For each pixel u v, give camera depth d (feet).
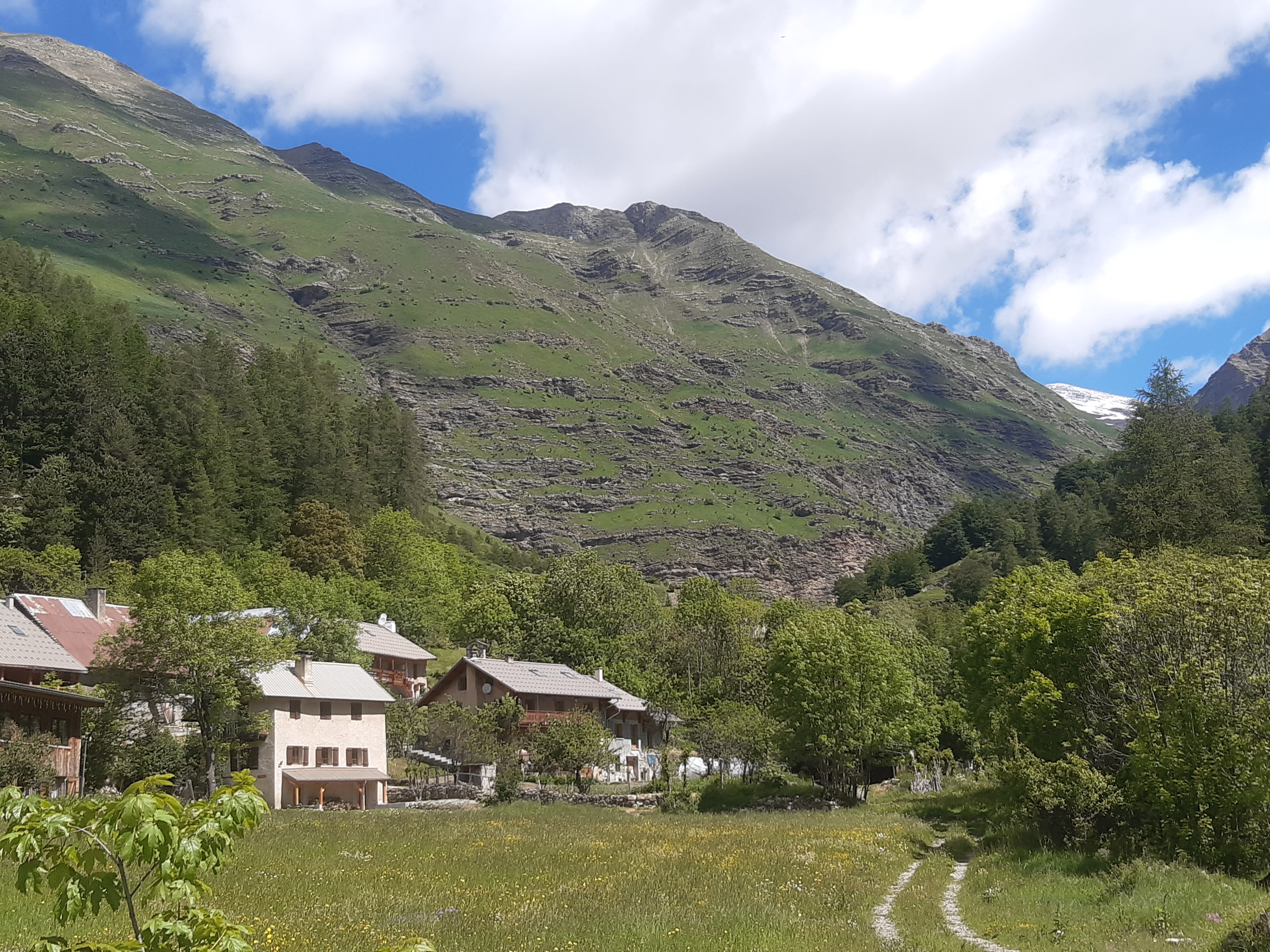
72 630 221.46
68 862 24.56
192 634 187.42
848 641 231.09
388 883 94.73
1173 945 69.77
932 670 312.50
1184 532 349.20
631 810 205.16
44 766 138.82
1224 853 104.37
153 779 25.31
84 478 362.33
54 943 24.70
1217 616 118.73
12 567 294.66
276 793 202.08
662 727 311.88
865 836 144.97
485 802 207.41
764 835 145.89
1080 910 85.66
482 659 277.03
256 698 201.16
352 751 219.82
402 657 323.37
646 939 69.51
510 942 67.10
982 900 93.40
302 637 275.18
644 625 385.70
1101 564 155.63
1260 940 63.82
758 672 311.88
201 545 381.81
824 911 83.97
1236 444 464.65
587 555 398.83
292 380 622.13
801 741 227.61
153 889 24.85
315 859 110.42
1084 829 119.55
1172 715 112.57
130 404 430.20
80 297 600.80
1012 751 140.67
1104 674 133.49
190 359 570.05
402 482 628.69
